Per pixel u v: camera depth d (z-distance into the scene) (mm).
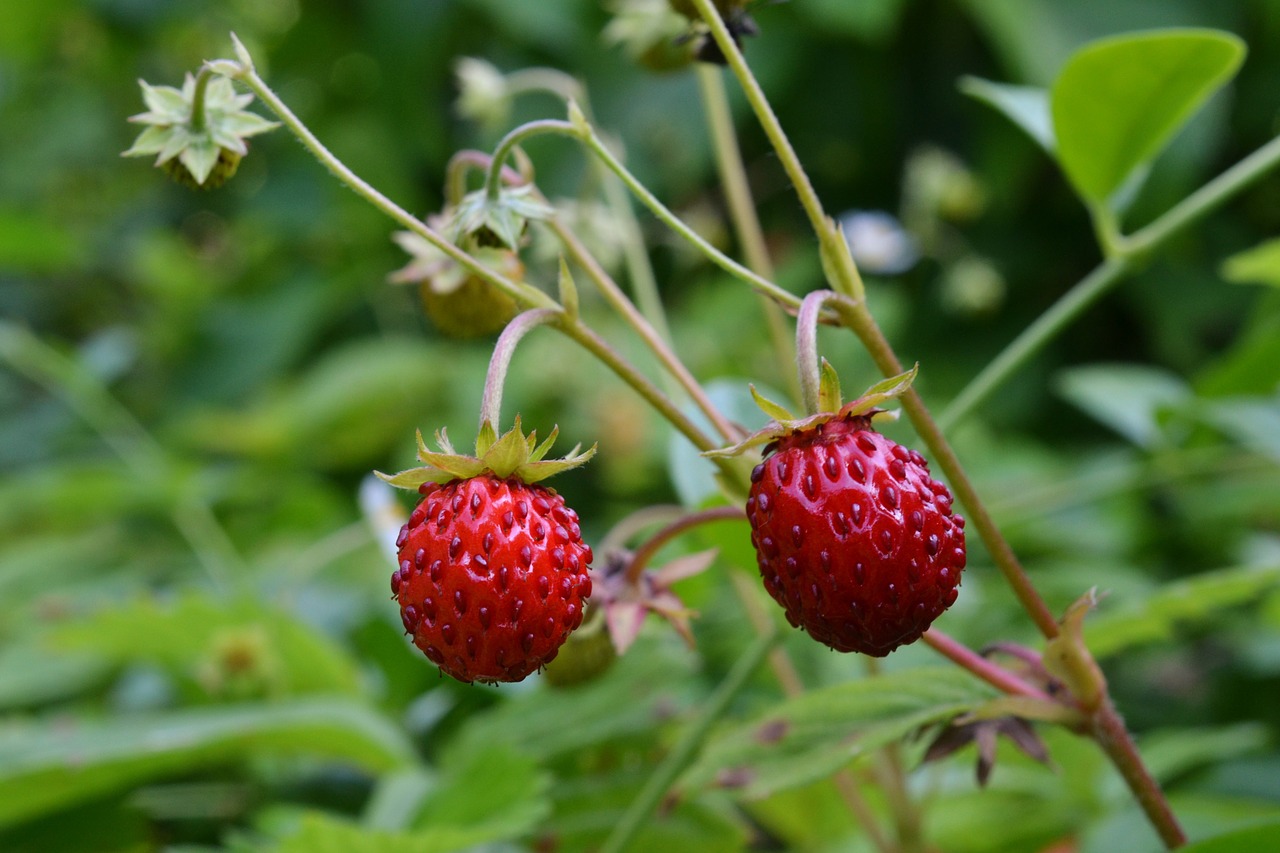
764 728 249
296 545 488
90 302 864
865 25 531
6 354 486
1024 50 513
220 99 238
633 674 295
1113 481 362
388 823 282
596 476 568
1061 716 238
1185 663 469
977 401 281
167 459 514
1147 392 391
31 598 485
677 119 563
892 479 221
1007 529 431
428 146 613
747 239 292
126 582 476
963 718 239
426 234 233
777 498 222
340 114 718
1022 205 614
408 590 225
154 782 326
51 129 873
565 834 287
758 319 594
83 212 890
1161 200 529
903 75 600
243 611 318
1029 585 237
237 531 541
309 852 255
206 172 236
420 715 326
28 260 541
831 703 249
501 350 229
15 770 274
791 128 605
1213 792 318
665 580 246
